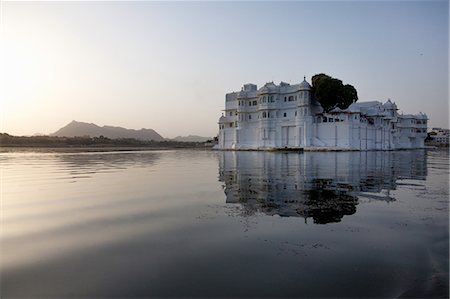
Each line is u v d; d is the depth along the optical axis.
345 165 29.19
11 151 90.88
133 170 27.95
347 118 60.53
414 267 6.16
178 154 65.50
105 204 12.55
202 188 16.38
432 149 93.06
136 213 10.88
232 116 82.81
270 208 11.27
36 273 6.07
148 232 8.60
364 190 14.90
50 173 25.66
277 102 69.56
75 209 11.70
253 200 12.79
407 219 9.61
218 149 82.12
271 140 69.62
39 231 8.86
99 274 5.97
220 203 12.32
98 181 20.09
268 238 7.94
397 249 7.12
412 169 25.19
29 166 33.56
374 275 5.83
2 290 5.39
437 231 8.43
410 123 91.88
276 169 25.94
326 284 5.49
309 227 8.85
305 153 53.53
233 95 83.25
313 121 64.62
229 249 7.20
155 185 17.84
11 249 7.41
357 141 60.84
